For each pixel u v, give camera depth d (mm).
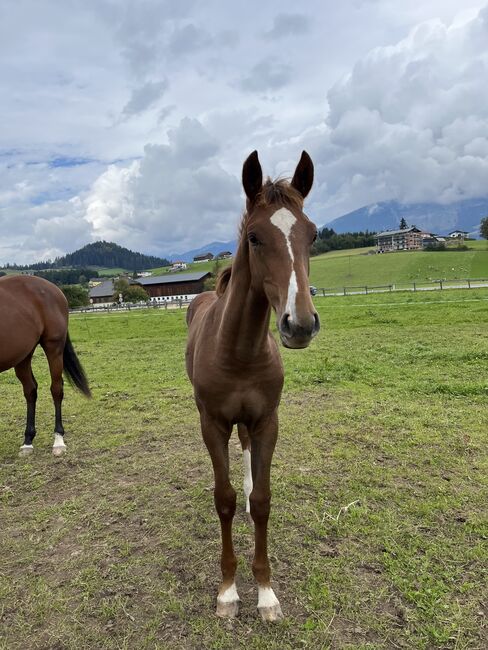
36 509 3484
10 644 2209
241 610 2361
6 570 2770
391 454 4102
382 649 2072
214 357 2299
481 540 2824
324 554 2744
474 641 2098
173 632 2234
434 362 7648
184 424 5270
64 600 2477
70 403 6461
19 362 4559
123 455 4434
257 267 2053
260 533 2355
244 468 3479
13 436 5184
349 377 6953
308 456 4129
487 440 4316
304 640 2135
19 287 4656
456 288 27500
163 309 31219
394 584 2469
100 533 3092
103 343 13484
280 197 2092
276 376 2346
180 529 3082
